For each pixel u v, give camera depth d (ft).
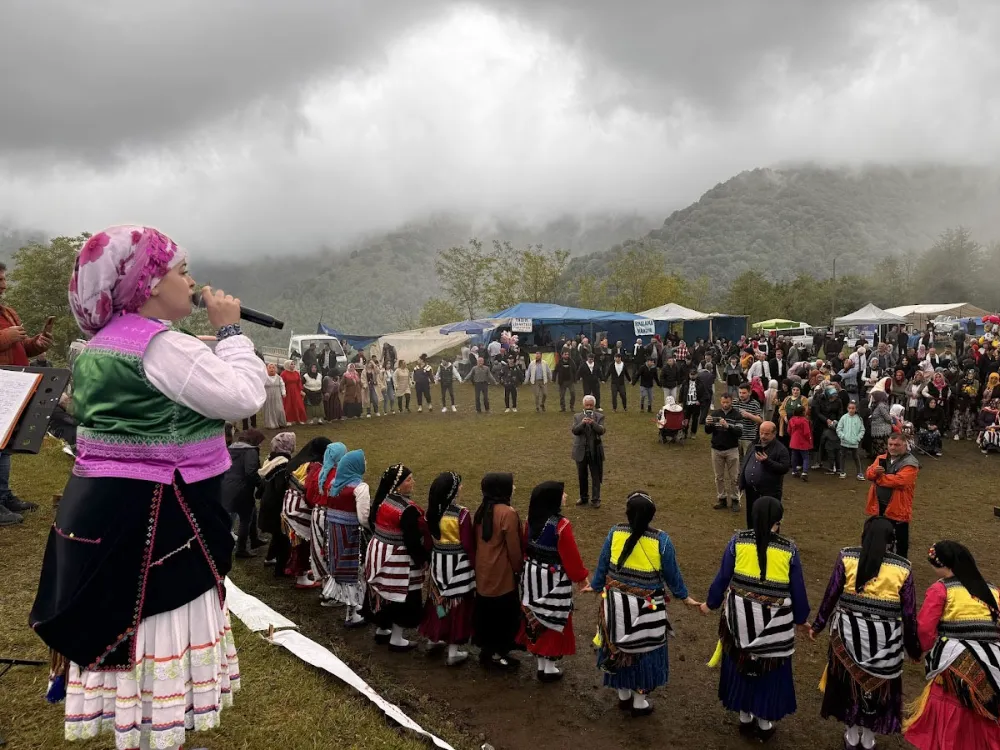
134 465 5.72
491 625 17.69
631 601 15.46
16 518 21.76
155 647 5.90
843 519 32.50
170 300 6.07
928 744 12.88
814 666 18.76
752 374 63.16
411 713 15.16
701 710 16.25
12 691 11.98
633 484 38.96
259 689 13.25
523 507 33.99
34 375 10.23
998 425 47.24
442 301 240.53
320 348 87.35
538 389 68.59
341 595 20.24
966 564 13.01
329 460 21.45
